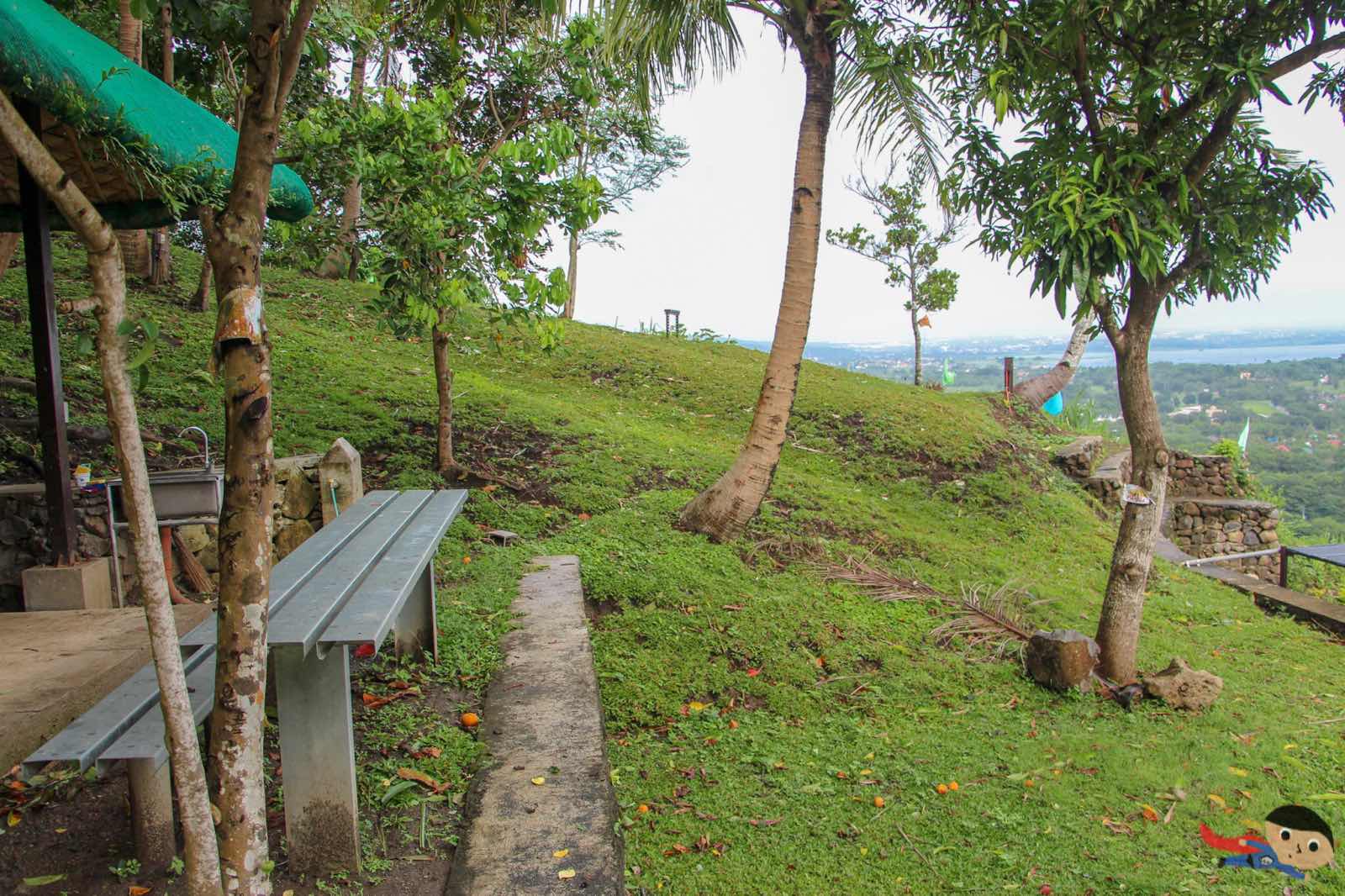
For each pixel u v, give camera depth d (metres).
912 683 5.59
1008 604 7.32
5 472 5.12
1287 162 5.55
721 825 3.62
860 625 6.23
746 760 4.27
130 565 5.01
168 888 2.26
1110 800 4.21
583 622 4.61
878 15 6.53
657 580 6.07
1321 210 5.49
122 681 3.33
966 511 10.21
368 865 2.42
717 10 6.93
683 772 4.08
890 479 10.71
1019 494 10.88
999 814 3.91
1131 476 5.98
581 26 6.89
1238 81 5.04
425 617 4.00
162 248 10.83
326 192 6.98
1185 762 4.75
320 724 2.37
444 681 3.81
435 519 4.20
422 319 6.45
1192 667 6.69
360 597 2.76
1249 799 4.32
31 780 2.69
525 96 7.99
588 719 3.41
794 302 7.11
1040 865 3.52
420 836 2.58
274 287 13.01
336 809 2.40
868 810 3.87
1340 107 5.41
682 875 3.22
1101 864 3.56
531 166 6.11
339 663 2.37
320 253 6.58
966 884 3.32
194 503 4.76
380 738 3.20
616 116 8.59
